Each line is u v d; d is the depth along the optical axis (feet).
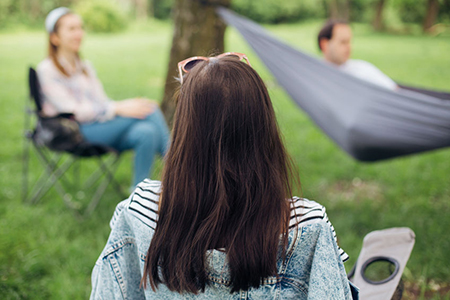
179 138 2.87
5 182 12.34
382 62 41.24
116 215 3.24
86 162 14.12
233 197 2.81
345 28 12.71
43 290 7.77
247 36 11.35
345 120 8.96
